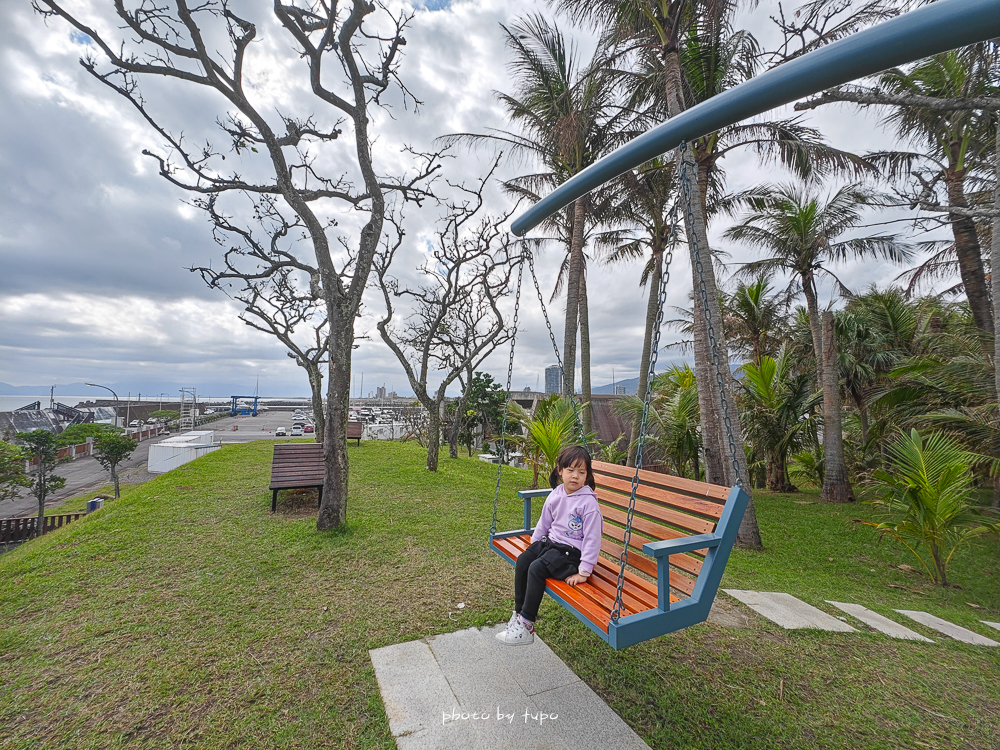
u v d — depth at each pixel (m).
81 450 40.25
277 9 5.33
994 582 5.83
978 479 7.37
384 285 12.60
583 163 12.05
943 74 8.57
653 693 2.66
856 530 8.19
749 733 2.36
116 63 5.18
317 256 5.91
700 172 9.41
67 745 2.16
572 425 8.96
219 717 2.37
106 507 6.90
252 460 12.25
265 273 7.99
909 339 12.41
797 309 16.39
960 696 2.82
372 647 3.06
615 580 2.73
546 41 11.40
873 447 11.68
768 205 12.46
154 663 2.84
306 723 2.33
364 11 5.50
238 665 2.83
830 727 2.45
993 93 7.61
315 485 6.91
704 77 9.05
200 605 3.65
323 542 5.28
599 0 8.20
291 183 5.82
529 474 13.35
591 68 9.85
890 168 11.37
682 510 2.72
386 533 5.70
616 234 15.17
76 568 4.38
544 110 12.05
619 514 3.26
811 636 3.50
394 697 2.52
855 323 12.61
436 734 2.24
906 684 2.92
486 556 4.93
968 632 4.01
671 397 12.20
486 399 21.73
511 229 3.93
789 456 13.70
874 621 3.97
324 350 15.70
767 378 12.05
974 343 9.41
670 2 7.67
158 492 7.88
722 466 7.95
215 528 5.79
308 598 3.81
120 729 2.27
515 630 2.55
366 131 6.14
